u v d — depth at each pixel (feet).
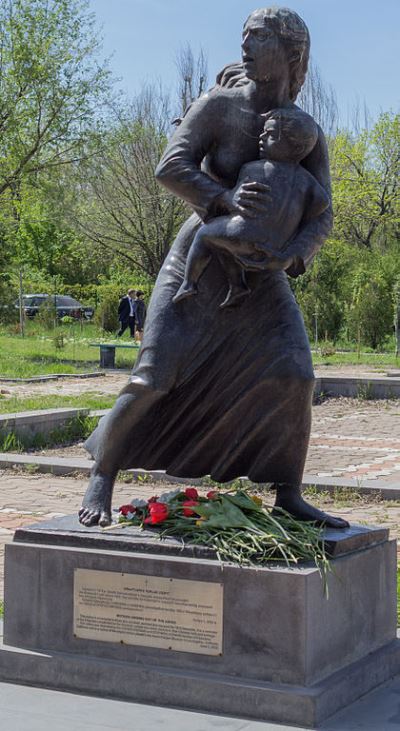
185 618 14.20
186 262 15.80
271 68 15.26
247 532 14.64
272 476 16.10
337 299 120.26
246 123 15.49
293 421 15.66
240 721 13.43
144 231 146.20
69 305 158.51
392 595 16.02
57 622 15.03
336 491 33.50
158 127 144.97
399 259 132.67
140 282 164.86
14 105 101.09
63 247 173.58
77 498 33.14
